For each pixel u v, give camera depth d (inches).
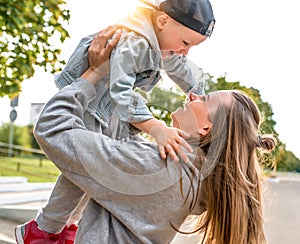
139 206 59.7
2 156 626.5
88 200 65.5
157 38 70.2
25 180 409.4
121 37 65.3
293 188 515.8
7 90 211.0
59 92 62.9
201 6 68.8
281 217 308.7
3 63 209.2
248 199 65.3
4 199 304.0
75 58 68.7
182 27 68.7
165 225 60.8
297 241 232.5
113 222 59.6
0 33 201.8
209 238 66.4
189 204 61.5
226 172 64.1
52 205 66.4
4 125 795.4
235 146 65.0
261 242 66.6
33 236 67.7
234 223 63.4
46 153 62.4
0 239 179.8
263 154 72.9
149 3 69.9
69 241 69.8
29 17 201.0
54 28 208.2
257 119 70.0
